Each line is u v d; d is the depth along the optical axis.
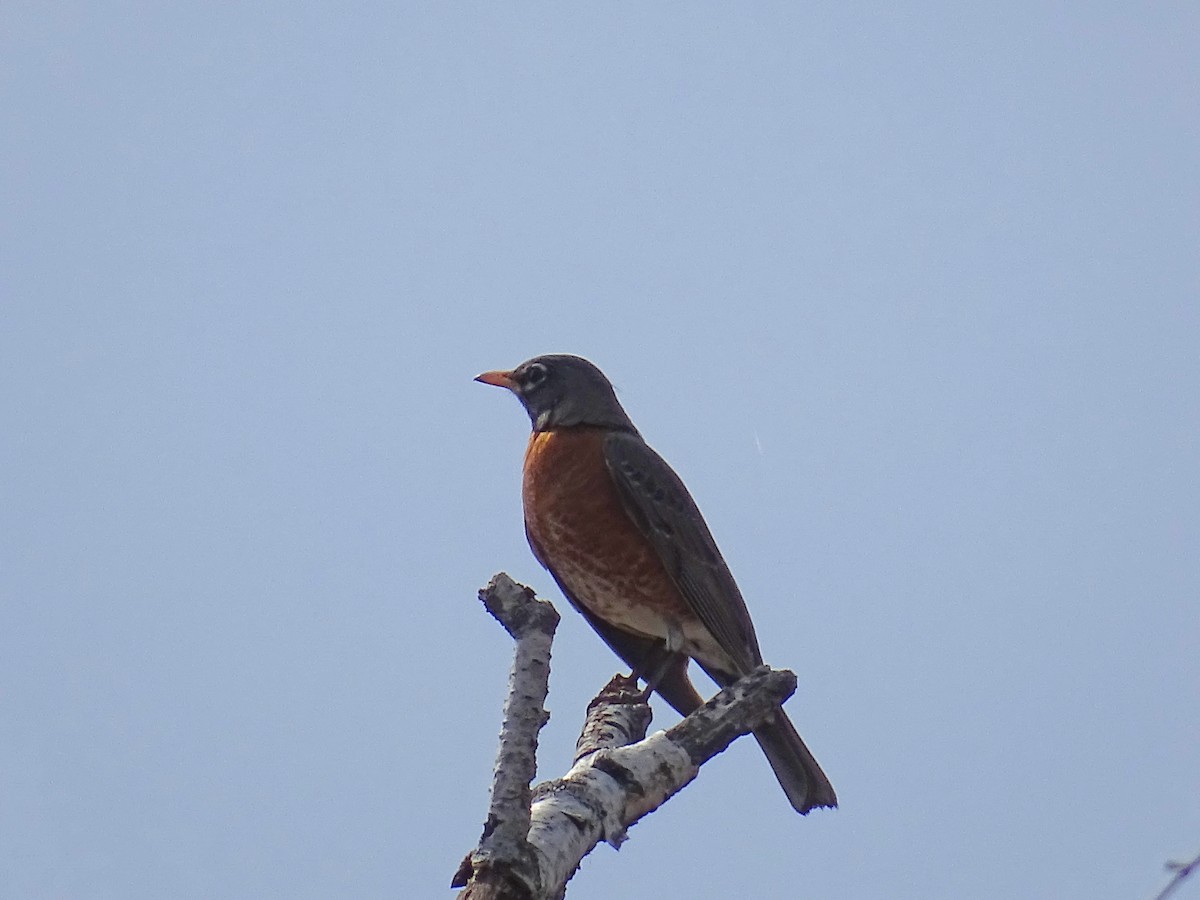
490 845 6.73
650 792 7.87
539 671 7.22
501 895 6.63
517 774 6.89
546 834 7.14
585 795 7.57
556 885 6.92
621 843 7.62
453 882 6.86
